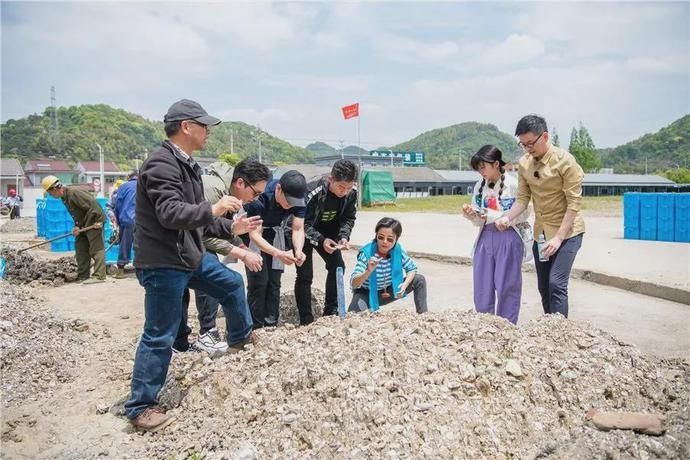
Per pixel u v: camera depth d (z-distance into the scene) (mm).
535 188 4898
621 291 7609
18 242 14883
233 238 4691
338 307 5301
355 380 3432
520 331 4152
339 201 5512
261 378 3740
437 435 3070
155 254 3480
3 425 3701
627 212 14039
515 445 3135
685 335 5438
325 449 3049
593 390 3541
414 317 4234
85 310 7125
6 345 4891
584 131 96688
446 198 48688
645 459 2916
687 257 10141
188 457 3211
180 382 4055
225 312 4246
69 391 4320
